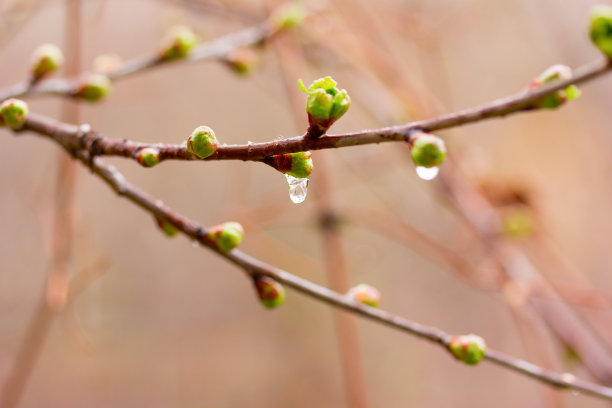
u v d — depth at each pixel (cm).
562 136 109
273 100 108
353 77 67
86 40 63
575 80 32
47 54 40
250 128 109
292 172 32
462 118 32
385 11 80
